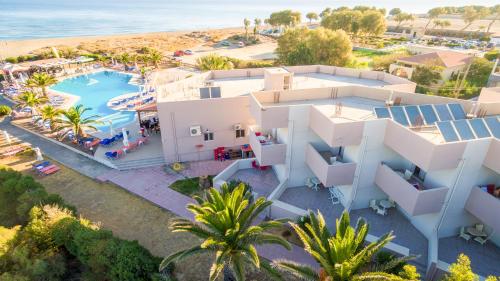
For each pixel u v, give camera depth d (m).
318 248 12.90
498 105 20.09
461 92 45.72
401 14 147.25
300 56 54.84
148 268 15.37
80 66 68.56
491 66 52.62
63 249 18.14
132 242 16.92
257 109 21.31
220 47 103.25
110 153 28.77
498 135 16.77
